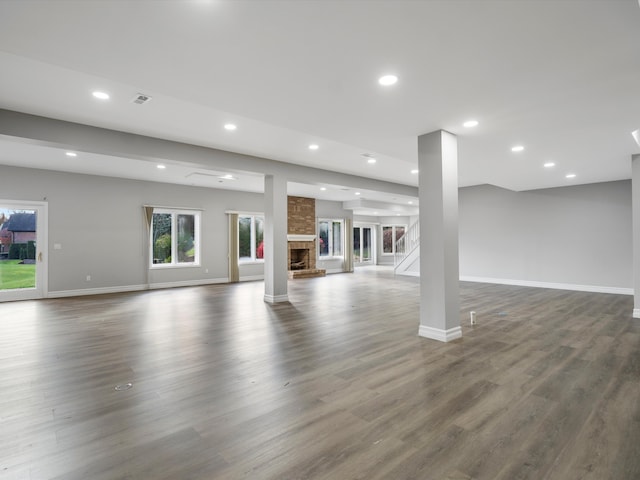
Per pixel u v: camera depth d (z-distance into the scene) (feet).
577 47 7.67
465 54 7.98
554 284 27.58
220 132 15.64
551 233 27.78
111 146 15.06
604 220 25.43
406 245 41.93
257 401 8.43
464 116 11.89
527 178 24.02
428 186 13.73
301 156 20.29
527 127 13.01
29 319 17.28
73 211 24.95
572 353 11.82
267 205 21.93
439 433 6.98
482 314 17.89
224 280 33.04
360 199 40.24
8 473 5.81
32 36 7.11
